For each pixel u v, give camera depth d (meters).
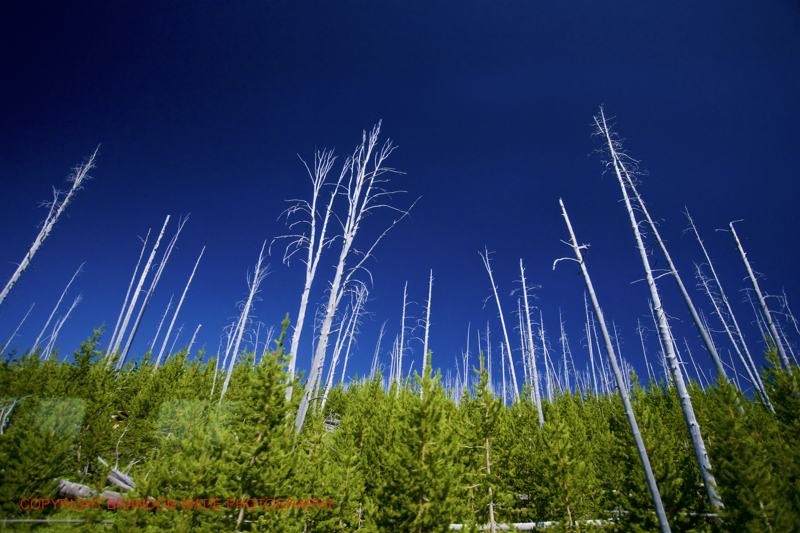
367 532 10.10
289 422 9.62
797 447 10.65
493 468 11.95
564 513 11.77
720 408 9.98
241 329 21.53
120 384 18.95
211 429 9.26
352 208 15.70
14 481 9.95
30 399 14.66
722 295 20.69
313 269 14.33
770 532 7.97
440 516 8.67
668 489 10.20
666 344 10.71
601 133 14.09
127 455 16.88
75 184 18.38
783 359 15.19
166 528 8.19
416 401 9.38
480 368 12.96
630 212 12.49
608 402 26.75
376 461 13.04
